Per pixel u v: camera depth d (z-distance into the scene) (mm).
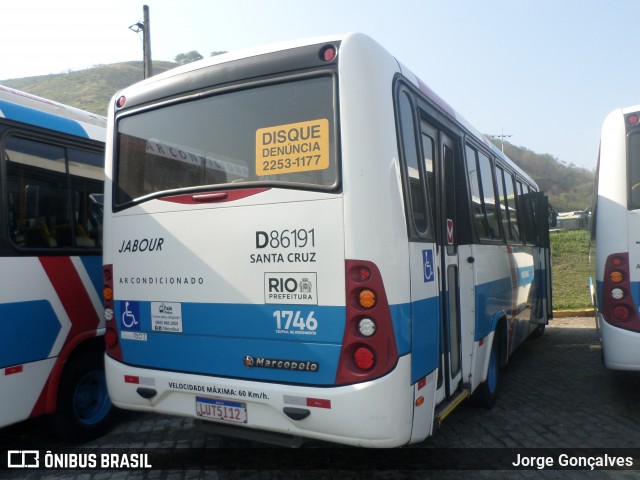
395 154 3391
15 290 4211
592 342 9461
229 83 3740
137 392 3920
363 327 3164
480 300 5066
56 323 4527
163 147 4008
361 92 3291
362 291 3168
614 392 6250
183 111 3932
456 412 5547
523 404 5801
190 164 3838
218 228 3627
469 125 5492
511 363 7875
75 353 4820
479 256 5133
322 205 3279
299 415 3258
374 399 3127
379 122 3309
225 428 3686
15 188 4359
